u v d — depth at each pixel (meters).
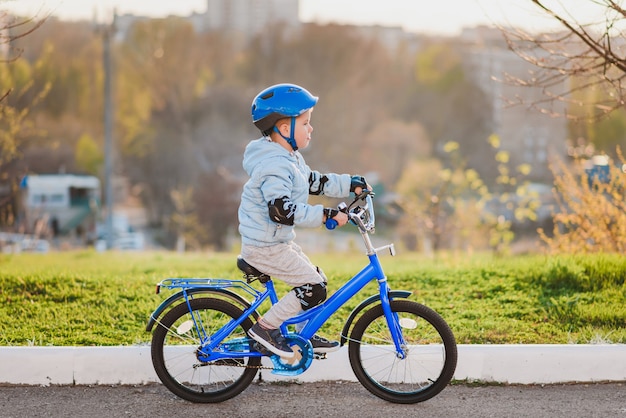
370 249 4.98
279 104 4.78
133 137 69.19
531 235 39.47
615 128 60.53
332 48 75.25
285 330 5.00
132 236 52.44
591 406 4.96
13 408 4.91
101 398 5.11
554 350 5.36
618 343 5.66
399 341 5.02
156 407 4.97
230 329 5.04
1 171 13.91
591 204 9.95
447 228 18.27
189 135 69.56
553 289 7.45
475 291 7.51
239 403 5.05
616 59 6.43
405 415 4.82
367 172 71.56
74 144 68.00
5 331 6.24
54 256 13.91
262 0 87.06
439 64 75.81
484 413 4.85
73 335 6.18
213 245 56.97
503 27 6.94
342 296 4.97
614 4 6.25
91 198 55.22
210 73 74.00
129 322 6.52
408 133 71.94
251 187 4.77
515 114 67.69
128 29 71.56
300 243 48.72
